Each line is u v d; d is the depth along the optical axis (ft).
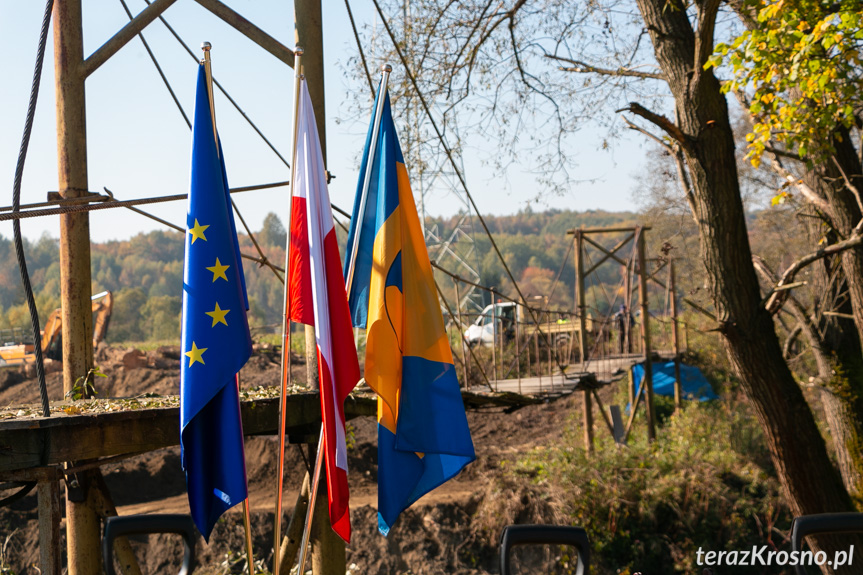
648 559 49.73
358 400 21.17
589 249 318.86
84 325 20.52
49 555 13.74
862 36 23.13
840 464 39.14
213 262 13.75
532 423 74.64
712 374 76.69
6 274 382.42
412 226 15.58
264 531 44.78
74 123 20.65
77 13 20.83
